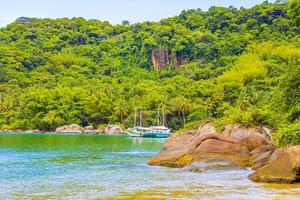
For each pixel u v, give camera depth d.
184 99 152.75
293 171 23.97
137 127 137.00
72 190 22.31
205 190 21.78
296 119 35.19
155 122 150.38
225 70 187.88
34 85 190.38
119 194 20.80
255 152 34.16
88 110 159.62
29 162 40.88
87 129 154.00
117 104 161.50
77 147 66.31
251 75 157.50
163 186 23.53
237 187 22.67
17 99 168.88
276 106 41.38
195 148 35.59
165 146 45.22
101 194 20.88
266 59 179.62
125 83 193.62
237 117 42.34
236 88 148.12
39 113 159.62
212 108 143.00
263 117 41.38
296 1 48.66
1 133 142.88
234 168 31.59
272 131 39.81
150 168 34.31
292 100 38.12
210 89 159.75
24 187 23.64
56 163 39.75
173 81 190.25
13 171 32.81
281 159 24.84
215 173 29.69
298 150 24.70
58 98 165.62
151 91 171.50
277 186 22.88
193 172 30.67
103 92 171.75
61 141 86.75
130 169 33.66
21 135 124.44
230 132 40.97
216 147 34.62
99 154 51.75
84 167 35.72
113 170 32.94
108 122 159.50
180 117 151.62
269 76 155.50
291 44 191.25
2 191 22.16
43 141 86.12
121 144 77.31
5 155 49.94
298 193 20.55
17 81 194.25
